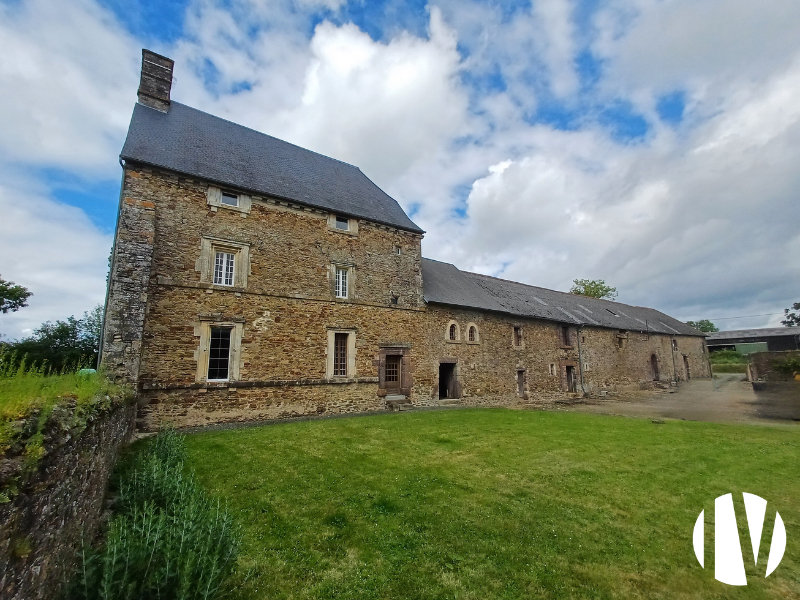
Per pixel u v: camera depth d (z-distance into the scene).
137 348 8.95
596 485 6.23
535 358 21.11
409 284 15.83
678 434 10.17
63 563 2.77
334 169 17.42
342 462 7.06
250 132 15.73
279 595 3.46
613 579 3.82
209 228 11.28
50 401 2.76
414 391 15.35
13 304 18.48
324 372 12.95
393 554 4.18
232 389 11.11
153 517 3.53
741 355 43.34
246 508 5.15
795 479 6.61
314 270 13.19
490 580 3.76
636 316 34.00
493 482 6.28
